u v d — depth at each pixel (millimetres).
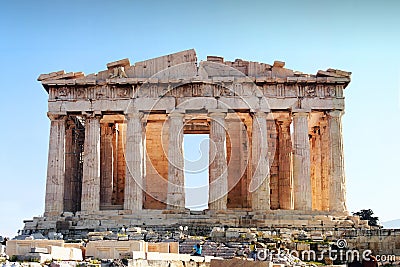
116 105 75938
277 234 61000
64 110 76000
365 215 103562
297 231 63281
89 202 74625
